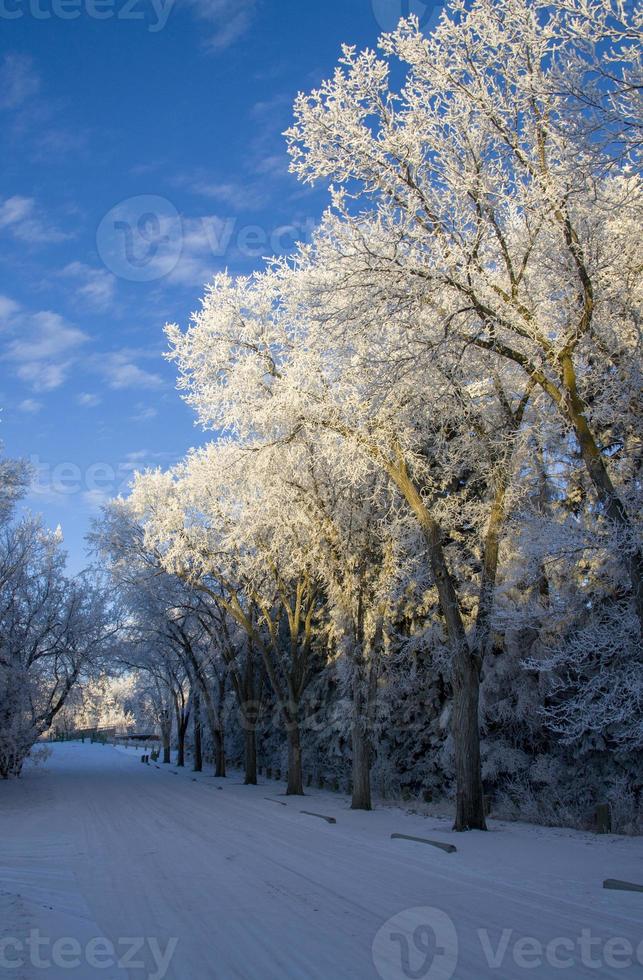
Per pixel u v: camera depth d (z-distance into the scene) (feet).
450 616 54.19
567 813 56.59
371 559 75.00
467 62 44.98
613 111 36.35
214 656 140.36
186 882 32.58
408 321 48.44
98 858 40.04
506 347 44.57
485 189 44.45
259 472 68.95
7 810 71.61
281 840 47.62
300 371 61.87
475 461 57.77
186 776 136.36
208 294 69.15
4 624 119.24
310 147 47.32
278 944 22.12
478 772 52.13
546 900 28.07
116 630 142.51
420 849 42.75
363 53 46.32
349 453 58.85
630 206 43.80
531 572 56.24
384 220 48.65
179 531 91.56
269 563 90.58
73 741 362.12
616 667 51.88
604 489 39.45
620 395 47.06
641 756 55.01
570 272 42.42
